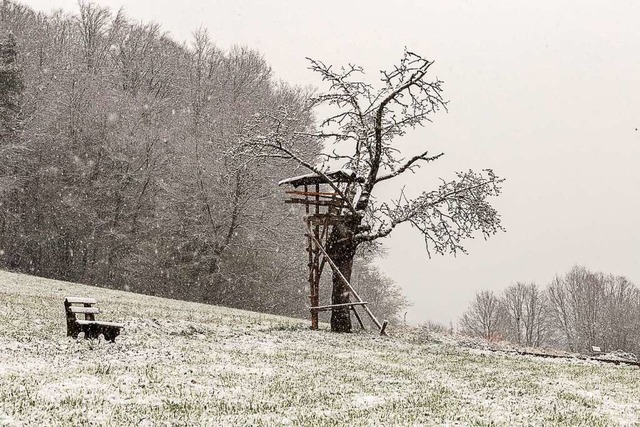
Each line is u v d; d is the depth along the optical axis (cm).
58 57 6050
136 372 1255
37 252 5719
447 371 1580
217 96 6203
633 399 1309
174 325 2058
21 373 1155
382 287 7200
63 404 952
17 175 5462
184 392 1104
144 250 5350
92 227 5450
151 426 866
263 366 1453
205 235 5212
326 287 5831
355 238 2645
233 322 2512
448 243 2730
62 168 5672
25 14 6431
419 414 1031
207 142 5259
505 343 3409
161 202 5444
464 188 2705
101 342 1597
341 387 1250
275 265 5503
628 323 8181
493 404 1159
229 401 1058
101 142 5619
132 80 6438
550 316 8881
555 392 1337
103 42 6538
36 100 5469
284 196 5291
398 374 1470
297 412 1003
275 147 2625
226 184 5106
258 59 6825
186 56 6975
